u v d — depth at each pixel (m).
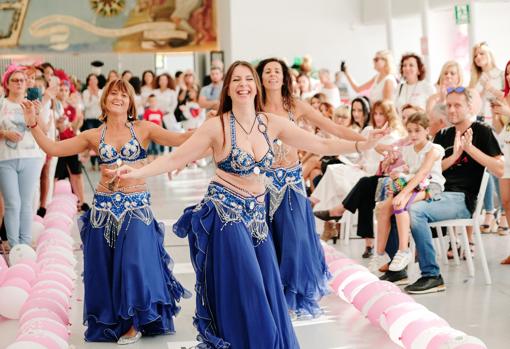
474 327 5.16
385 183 6.97
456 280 6.56
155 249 5.27
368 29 17.27
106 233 5.24
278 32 17.25
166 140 5.43
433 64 13.99
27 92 7.83
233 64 4.45
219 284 4.25
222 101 4.45
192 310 5.95
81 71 24.94
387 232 6.74
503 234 8.39
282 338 4.25
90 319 5.23
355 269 5.96
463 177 6.63
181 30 18.88
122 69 25.20
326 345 4.95
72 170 11.04
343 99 14.70
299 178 5.55
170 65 27.50
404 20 16.14
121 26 18.89
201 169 17.70
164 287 5.23
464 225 6.47
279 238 5.46
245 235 4.27
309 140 4.49
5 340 5.36
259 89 4.55
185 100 16.30
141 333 5.27
